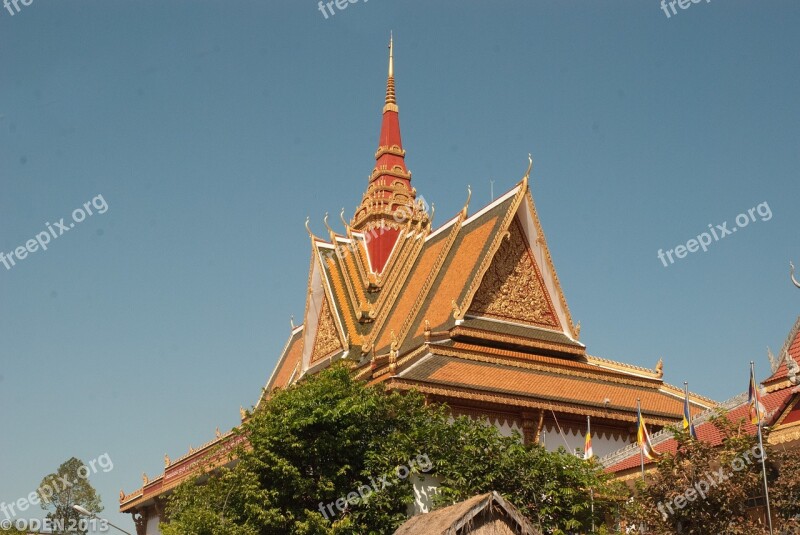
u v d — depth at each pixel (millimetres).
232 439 40875
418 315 51062
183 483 38219
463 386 41719
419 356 44906
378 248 62750
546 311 50438
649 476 32000
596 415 43969
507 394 42562
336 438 33500
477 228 52125
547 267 50906
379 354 52125
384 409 35250
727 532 25922
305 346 61719
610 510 33094
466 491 32250
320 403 33812
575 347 49031
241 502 33000
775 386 29938
